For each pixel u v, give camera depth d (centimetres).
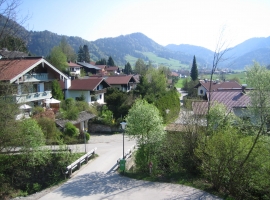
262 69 2066
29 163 1764
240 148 1323
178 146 1806
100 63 11731
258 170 1292
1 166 1780
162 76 5403
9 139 1677
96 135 3089
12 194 1574
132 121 1702
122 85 5569
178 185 1473
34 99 2864
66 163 1859
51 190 1448
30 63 2688
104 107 3581
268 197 1307
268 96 1798
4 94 1719
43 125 2389
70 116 2845
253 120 1992
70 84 4097
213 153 1354
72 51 8975
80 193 1379
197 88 5750
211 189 1405
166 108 3434
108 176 1648
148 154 1752
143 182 1533
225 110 1903
